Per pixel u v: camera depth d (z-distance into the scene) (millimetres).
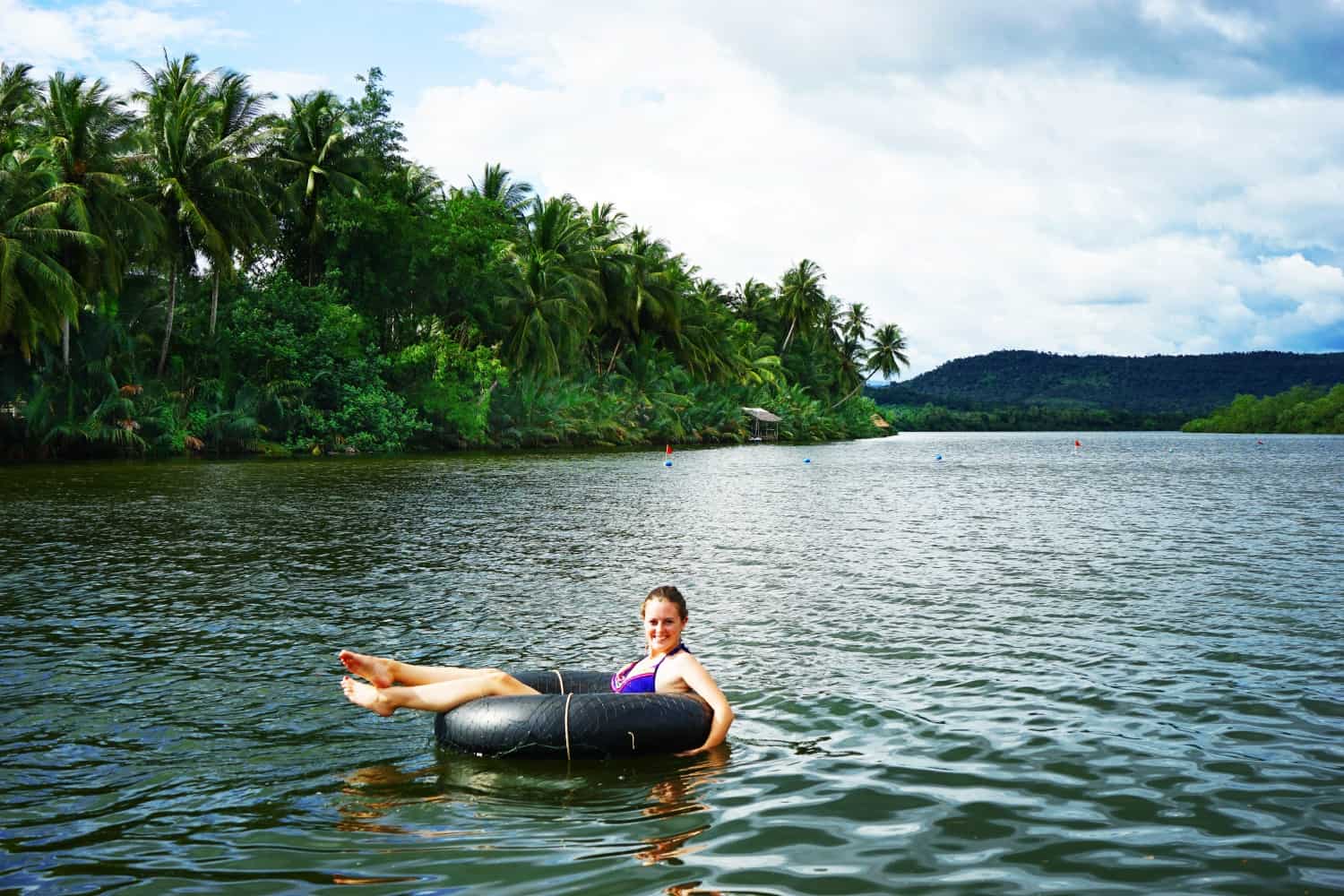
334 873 3936
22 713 6129
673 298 69562
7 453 36562
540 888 3795
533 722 5281
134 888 3799
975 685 6855
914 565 12680
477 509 19891
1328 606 9805
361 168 48500
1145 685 6848
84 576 11414
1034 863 4062
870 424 117875
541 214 59812
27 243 33562
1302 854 4164
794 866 4012
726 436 79375
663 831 4367
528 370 59031
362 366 48125
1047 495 25125
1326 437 116500
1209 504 22281
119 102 36438
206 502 20750
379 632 8539
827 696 6578
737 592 10633
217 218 40406
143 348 42375
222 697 6496
